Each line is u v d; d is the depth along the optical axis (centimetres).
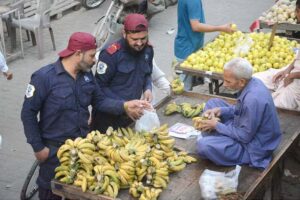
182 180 455
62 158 448
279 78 641
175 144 511
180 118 562
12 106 811
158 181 436
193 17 677
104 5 1245
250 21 1145
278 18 864
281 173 517
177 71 679
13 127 752
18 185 621
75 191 438
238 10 1216
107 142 457
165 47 1016
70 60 457
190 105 577
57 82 457
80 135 480
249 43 715
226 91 745
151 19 1158
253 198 449
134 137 486
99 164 445
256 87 470
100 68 521
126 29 505
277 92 632
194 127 525
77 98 469
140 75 538
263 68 680
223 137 477
